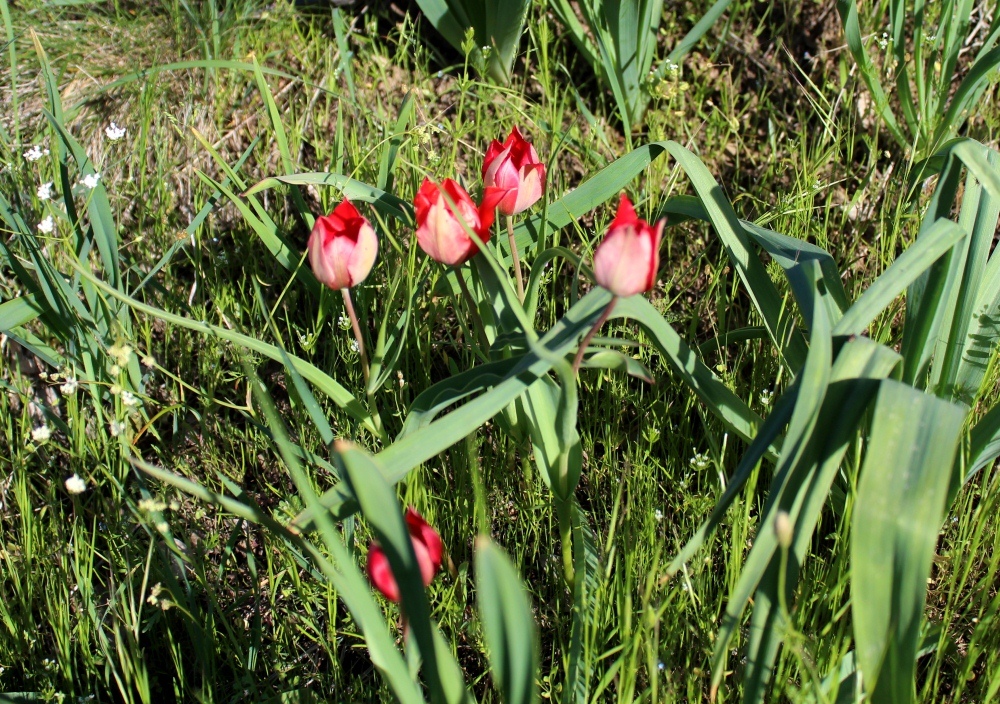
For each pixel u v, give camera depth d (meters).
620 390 2.21
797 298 1.58
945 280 1.64
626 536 1.79
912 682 1.25
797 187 2.55
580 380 2.25
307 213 2.26
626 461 2.00
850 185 2.80
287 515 2.01
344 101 2.82
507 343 1.72
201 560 1.89
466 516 1.99
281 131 2.25
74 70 2.82
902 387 1.27
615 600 1.76
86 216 2.33
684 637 1.69
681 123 2.88
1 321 1.95
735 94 2.98
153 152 2.71
